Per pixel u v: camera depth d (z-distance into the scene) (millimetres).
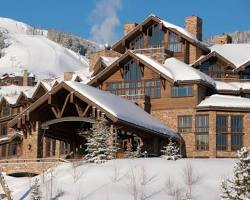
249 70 62188
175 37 63188
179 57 62781
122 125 46000
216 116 55938
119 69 59906
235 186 28453
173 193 34219
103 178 37406
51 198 34750
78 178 38031
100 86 60656
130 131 48125
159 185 35812
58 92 47531
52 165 45094
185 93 57125
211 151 55250
